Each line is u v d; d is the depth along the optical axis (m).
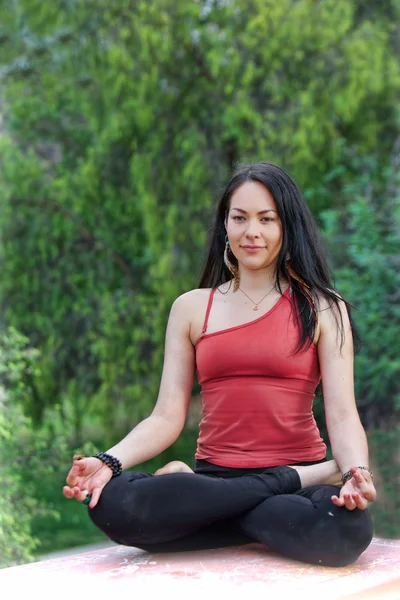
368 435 9.87
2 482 6.53
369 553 2.34
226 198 2.60
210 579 2.09
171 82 9.73
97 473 2.30
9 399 7.50
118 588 2.04
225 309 2.50
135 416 9.87
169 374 2.54
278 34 9.57
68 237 10.62
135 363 9.87
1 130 12.12
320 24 9.73
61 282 10.65
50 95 11.18
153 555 2.34
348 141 11.00
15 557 6.29
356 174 11.17
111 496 2.26
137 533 2.25
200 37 9.64
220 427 2.45
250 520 2.27
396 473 8.85
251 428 2.41
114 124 9.68
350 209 10.03
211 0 9.91
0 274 10.45
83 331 10.80
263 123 9.44
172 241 9.40
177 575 2.13
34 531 8.34
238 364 2.41
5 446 6.72
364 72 9.76
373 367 9.54
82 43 10.07
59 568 2.24
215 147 9.68
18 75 11.23
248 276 2.53
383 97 10.71
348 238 10.34
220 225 2.68
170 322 2.59
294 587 2.01
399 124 10.52
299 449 2.43
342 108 9.67
